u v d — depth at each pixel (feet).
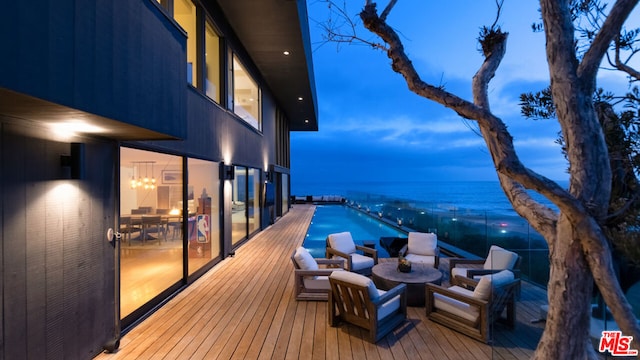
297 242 31.48
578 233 6.22
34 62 5.87
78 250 9.81
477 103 8.13
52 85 6.24
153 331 12.59
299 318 13.70
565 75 6.70
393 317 13.01
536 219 7.59
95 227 10.64
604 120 7.77
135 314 13.35
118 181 11.96
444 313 13.15
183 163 18.19
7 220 7.54
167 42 10.88
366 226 49.52
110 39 7.93
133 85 8.89
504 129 6.75
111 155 11.60
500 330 11.08
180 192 17.87
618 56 7.30
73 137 9.68
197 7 21.12
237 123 28.99
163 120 10.55
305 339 11.91
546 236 7.42
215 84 24.89
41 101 6.19
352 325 13.01
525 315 10.55
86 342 10.11
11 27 5.44
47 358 8.57
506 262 13.10
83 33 7.03
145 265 14.35
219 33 25.23
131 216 13.39
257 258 24.66
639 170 7.31
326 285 15.80
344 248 20.74
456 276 15.28
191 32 20.94
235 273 20.54
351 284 11.89
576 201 6.01
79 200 9.91
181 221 17.85
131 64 8.80
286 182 62.34
